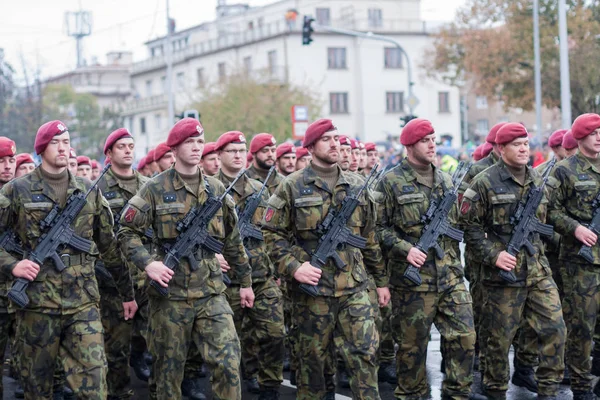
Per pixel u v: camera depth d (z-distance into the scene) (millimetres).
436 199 9164
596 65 36562
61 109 76625
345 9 73312
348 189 8641
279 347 10023
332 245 8477
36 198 8078
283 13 75938
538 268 9312
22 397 11164
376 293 9469
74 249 8102
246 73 58094
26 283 7855
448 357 8969
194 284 8062
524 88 42531
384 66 72062
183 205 8180
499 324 9312
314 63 70375
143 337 10797
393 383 11156
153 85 86750
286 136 56094
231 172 10719
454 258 9188
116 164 10625
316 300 8445
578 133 9922
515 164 9336
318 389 8633
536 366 11062
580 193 9844
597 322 10203
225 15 85625
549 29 40219
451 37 47688
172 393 8070
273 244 8664
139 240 8188
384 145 58281
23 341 8008
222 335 7984
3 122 61750
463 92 76750
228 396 7824
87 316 8039
